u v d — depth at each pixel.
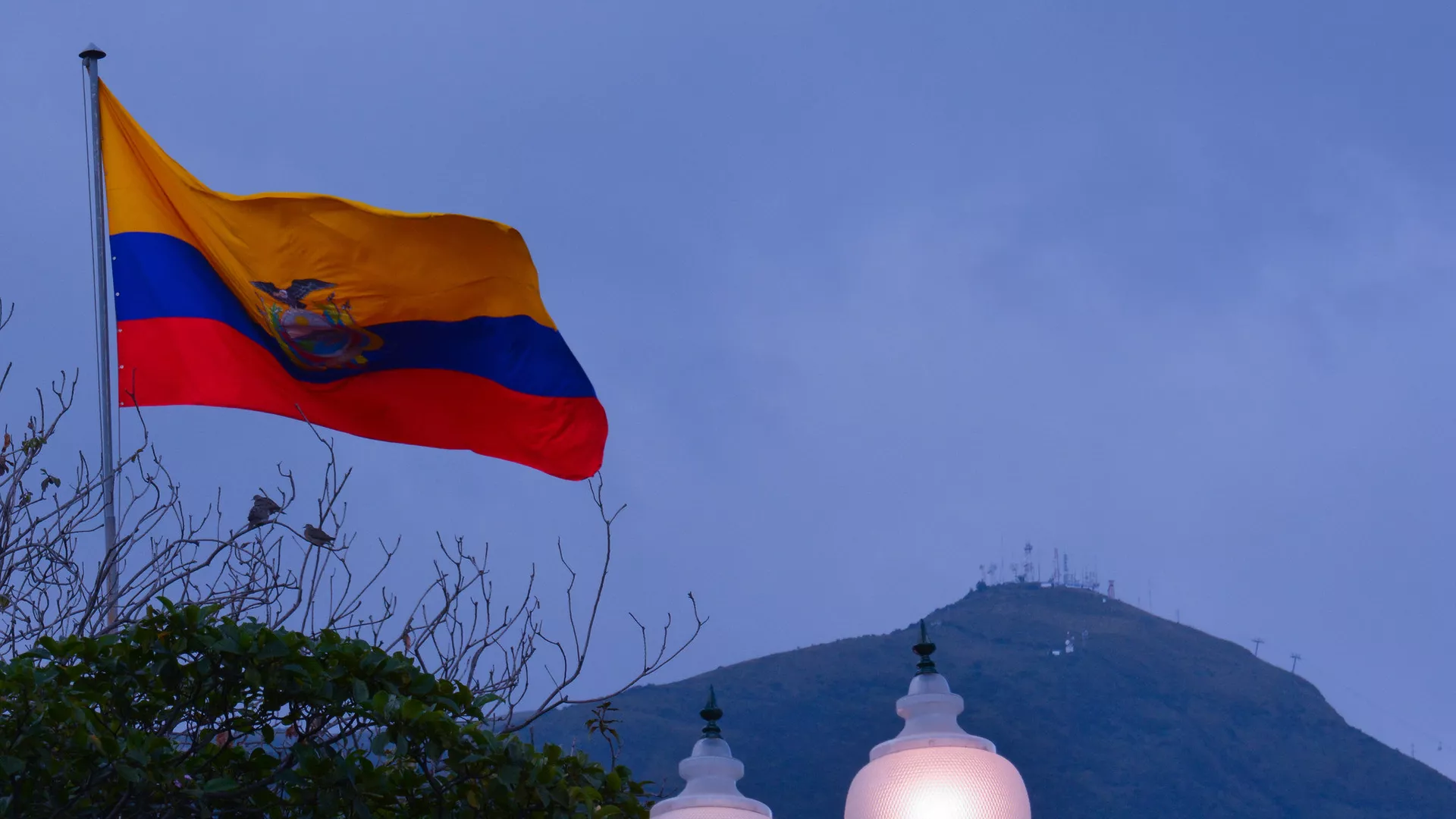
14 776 15.89
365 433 24.62
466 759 17.20
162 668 16.61
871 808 12.25
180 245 24.52
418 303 24.67
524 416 24.94
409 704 16.72
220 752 17.73
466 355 24.89
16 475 21.95
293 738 18.75
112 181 24.67
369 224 24.62
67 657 16.77
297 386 24.56
